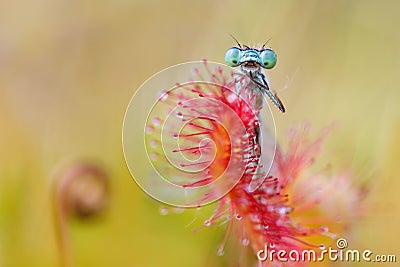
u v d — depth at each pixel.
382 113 0.17
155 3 0.17
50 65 0.17
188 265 0.15
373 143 0.16
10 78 0.17
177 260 0.15
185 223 0.15
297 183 0.13
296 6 0.17
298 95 0.16
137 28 0.17
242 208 0.13
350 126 0.16
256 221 0.13
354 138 0.16
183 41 0.17
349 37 0.17
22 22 0.17
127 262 0.15
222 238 0.14
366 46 0.17
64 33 0.17
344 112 0.17
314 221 0.13
